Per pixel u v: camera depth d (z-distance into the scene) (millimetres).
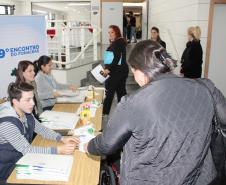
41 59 3205
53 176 1574
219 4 4746
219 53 4934
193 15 5000
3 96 3740
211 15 4754
